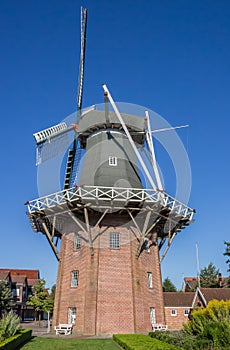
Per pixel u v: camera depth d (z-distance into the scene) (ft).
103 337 70.08
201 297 152.25
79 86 100.42
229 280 211.41
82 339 66.64
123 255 81.20
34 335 76.07
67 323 78.48
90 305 75.15
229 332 46.34
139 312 76.69
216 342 46.14
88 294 76.43
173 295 168.45
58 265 87.51
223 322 49.93
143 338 57.67
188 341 50.03
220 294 152.66
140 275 80.94
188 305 161.48
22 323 181.57
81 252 82.48
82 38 103.50
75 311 77.92
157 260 88.58
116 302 76.23
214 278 246.47
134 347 45.96
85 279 78.43
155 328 78.69
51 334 79.05
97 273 77.92
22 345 59.06
